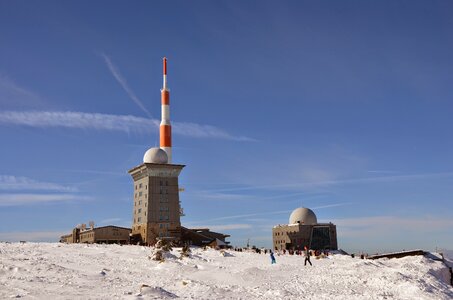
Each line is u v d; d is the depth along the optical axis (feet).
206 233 353.31
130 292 79.87
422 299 97.35
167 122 381.81
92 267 130.31
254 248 291.38
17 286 78.69
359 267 146.82
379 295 97.86
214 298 86.02
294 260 198.90
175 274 127.03
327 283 116.88
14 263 110.73
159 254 170.71
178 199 347.56
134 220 355.56
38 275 95.61
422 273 132.05
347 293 102.27
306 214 370.73
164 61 396.57
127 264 150.20
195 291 91.66
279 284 114.93
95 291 79.77
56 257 153.69
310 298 93.15
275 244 376.27
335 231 362.74
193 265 160.86
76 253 179.11
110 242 335.67
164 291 81.87
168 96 389.19
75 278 95.55
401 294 103.60
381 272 130.72
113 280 99.35
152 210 336.29
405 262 192.54
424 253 242.37
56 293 74.28
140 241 338.13
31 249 182.09
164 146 374.63
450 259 236.84
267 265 167.02
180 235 339.57
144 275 121.29
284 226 368.27
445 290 115.03
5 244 205.77
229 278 121.70
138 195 356.18
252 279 122.01
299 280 123.24
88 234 337.93
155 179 343.26
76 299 69.92
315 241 352.90
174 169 349.82
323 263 182.60
